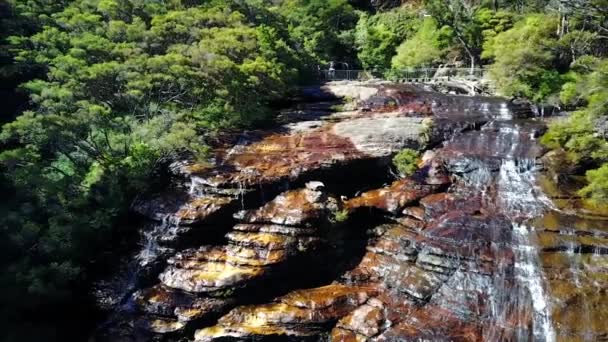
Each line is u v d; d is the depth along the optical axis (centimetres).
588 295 1723
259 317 1850
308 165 2303
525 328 1702
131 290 2050
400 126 2742
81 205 2167
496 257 1888
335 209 2120
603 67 2484
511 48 3538
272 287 1952
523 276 1822
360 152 2458
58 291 2039
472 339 1697
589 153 2361
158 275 2034
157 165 2400
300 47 4903
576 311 1684
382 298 1903
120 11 3347
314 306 1862
